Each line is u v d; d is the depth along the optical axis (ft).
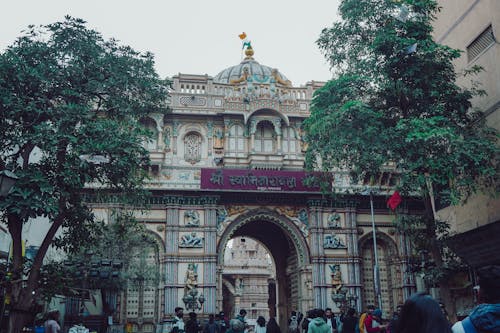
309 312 54.34
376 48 93.30
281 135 161.99
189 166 155.94
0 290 76.54
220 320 103.81
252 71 182.29
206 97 160.35
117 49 83.76
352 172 98.63
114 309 141.18
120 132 79.82
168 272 145.48
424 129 83.87
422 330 18.03
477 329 20.16
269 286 277.23
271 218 156.97
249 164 157.69
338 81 98.73
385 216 163.02
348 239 157.17
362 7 96.73
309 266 154.61
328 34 101.04
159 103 88.33
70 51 78.23
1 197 67.41
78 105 75.61
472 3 107.96
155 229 149.59
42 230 129.80
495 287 20.67
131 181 82.84
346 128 93.61
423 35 94.07
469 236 102.53
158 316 143.74
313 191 154.71
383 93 96.17
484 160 87.76
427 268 97.14
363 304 154.81
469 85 107.86
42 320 79.36
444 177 86.02
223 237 152.66
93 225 85.05
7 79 72.64
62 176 72.38
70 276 88.94
